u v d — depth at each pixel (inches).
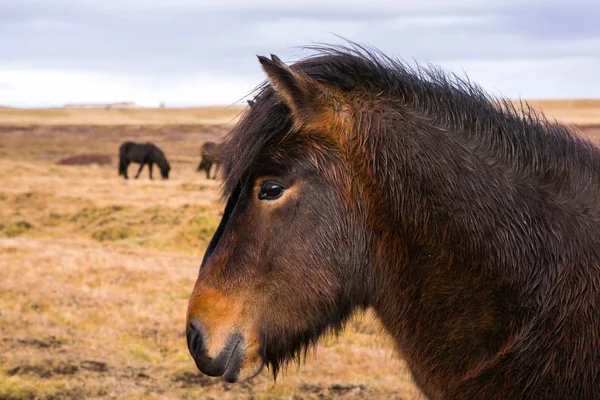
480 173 107.8
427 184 107.5
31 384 301.0
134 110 4940.9
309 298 109.9
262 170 108.3
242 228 110.1
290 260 109.0
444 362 109.9
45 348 353.7
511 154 110.1
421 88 112.6
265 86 114.0
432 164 107.7
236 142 110.7
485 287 106.6
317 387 308.3
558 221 106.1
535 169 109.7
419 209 107.7
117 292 484.1
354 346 360.2
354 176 108.9
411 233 108.5
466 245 106.8
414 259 109.3
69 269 546.6
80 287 489.7
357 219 109.5
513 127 112.0
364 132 108.7
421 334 111.0
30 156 2006.6
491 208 106.6
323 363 335.6
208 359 109.9
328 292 110.0
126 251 688.4
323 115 108.6
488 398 104.3
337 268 109.7
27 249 628.7
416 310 110.6
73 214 903.7
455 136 110.1
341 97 110.1
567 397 100.4
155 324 408.2
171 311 437.4
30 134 2864.2
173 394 301.3
